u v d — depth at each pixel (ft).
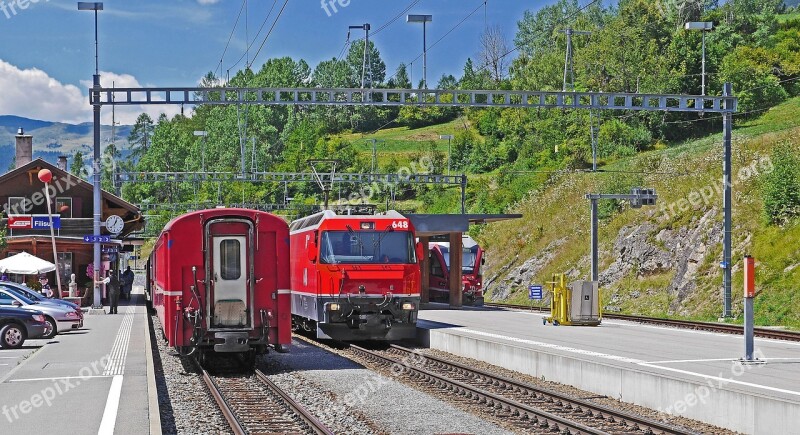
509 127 323.37
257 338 66.44
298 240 99.09
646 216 159.63
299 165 371.97
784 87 247.29
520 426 44.83
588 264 163.32
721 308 122.31
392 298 85.35
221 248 66.18
